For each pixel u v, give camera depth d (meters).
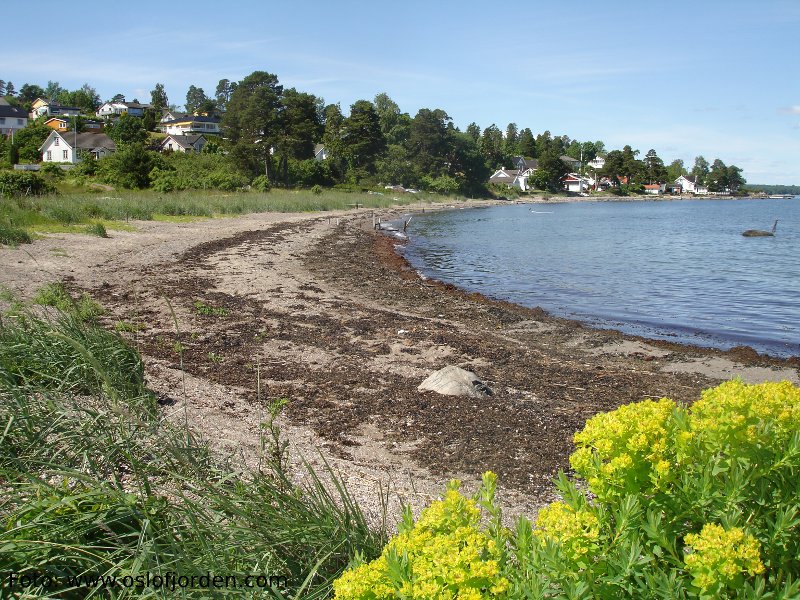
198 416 7.10
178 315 12.68
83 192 48.59
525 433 7.58
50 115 117.94
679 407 2.90
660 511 2.58
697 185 173.12
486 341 12.77
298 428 7.29
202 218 36.88
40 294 11.72
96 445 4.27
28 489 3.58
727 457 2.70
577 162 169.62
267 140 73.12
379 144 93.50
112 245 21.72
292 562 3.51
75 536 3.23
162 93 174.62
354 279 20.27
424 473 6.35
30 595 2.89
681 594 2.34
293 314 13.75
